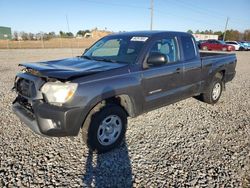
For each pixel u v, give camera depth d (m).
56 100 2.90
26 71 3.51
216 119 4.88
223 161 3.25
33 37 54.62
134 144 3.71
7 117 4.73
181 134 4.10
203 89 5.39
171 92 4.36
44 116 2.94
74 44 40.62
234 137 4.03
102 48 4.50
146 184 2.75
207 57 5.32
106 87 3.19
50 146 3.59
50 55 20.39
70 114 2.89
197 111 5.36
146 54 3.84
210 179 2.85
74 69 3.31
